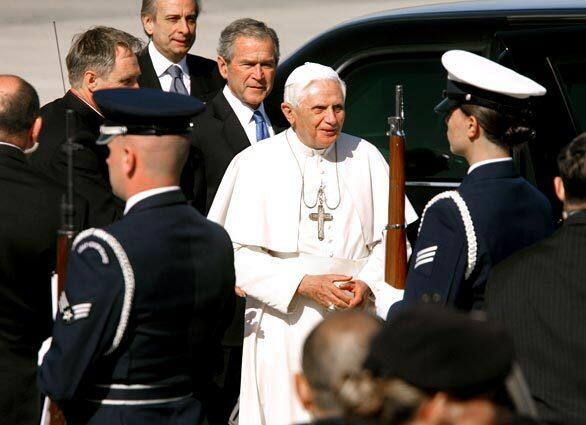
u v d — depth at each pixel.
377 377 9.05
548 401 13.23
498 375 8.79
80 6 53.47
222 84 24.19
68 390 14.01
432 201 15.93
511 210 15.69
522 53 20.33
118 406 14.33
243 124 22.11
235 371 21.45
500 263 13.98
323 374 9.55
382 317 17.75
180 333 14.44
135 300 14.00
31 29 50.69
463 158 22.00
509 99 15.74
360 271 19.73
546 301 13.40
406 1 51.12
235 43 21.91
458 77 15.82
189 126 14.63
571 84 20.27
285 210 19.55
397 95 18.19
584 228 13.55
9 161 15.99
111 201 18.86
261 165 19.77
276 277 19.14
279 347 19.64
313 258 19.45
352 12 50.47
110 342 14.09
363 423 9.16
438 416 8.84
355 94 22.81
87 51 19.38
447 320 8.94
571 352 13.20
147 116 14.21
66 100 19.42
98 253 14.02
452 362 8.77
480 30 22.16
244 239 19.48
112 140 14.42
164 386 14.47
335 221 19.62
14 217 15.67
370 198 19.95
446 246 15.54
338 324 9.70
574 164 13.59
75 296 13.95
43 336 16.31
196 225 14.66
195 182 21.52
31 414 16.11
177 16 23.38
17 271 15.73
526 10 22.20
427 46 22.38
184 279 14.33
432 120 22.27
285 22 49.59
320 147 19.59
